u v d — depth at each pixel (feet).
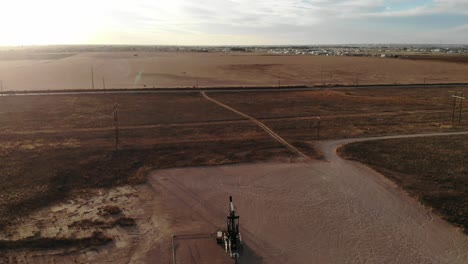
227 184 112.98
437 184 111.86
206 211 96.58
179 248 80.43
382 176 119.03
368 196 105.40
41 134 161.07
